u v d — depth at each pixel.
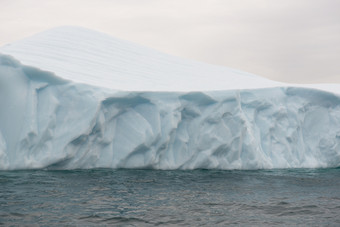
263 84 22.89
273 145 19.20
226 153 17.48
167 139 16.19
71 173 14.11
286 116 19.69
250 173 16.45
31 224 8.30
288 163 19.14
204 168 17.17
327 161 20.34
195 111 17.08
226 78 23.72
